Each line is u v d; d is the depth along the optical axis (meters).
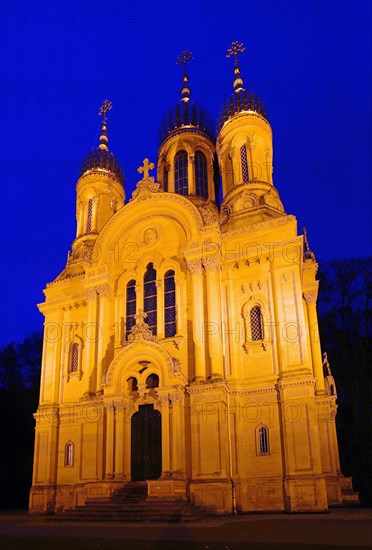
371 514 20.92
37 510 27.66
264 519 19.53
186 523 19.11
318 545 12.04
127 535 15.49
